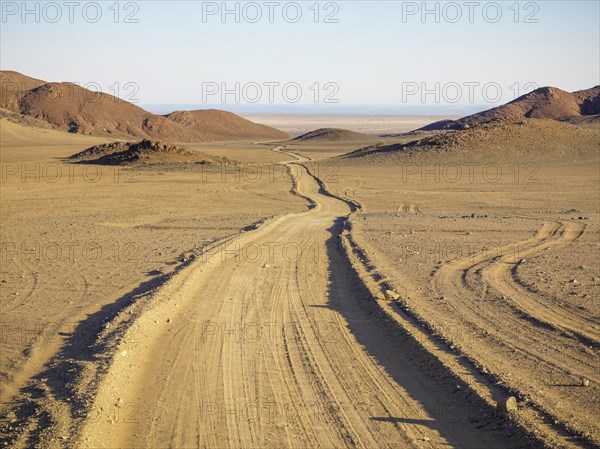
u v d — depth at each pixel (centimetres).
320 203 4828
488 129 9231
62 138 15212
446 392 1033
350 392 1039
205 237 2892
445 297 1639
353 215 3825
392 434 887
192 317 1484
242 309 1563
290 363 1178
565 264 2145
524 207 4562
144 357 1209
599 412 918
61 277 1981
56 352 1255
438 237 2841
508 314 1483
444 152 8569
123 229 3256
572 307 1546
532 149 8425
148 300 1574
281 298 1678
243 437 881
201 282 1864
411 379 1096
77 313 1538
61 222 3594
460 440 867
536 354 1188
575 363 1139
